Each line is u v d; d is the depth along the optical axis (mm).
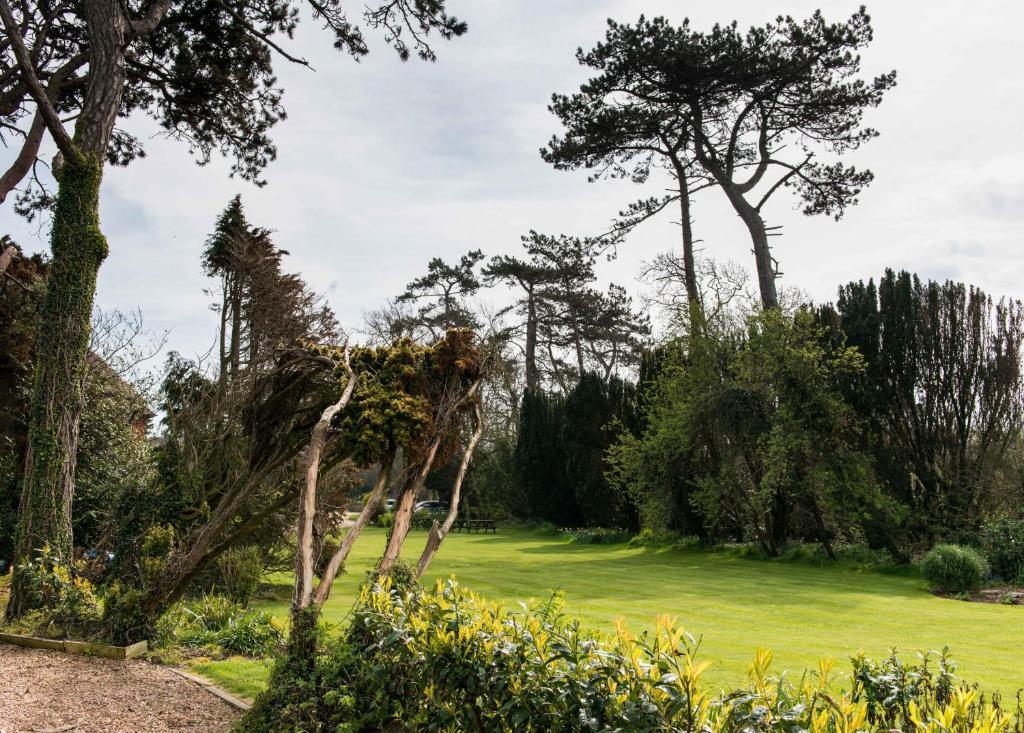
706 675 6910
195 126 16875
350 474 12438
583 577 15016
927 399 17312
